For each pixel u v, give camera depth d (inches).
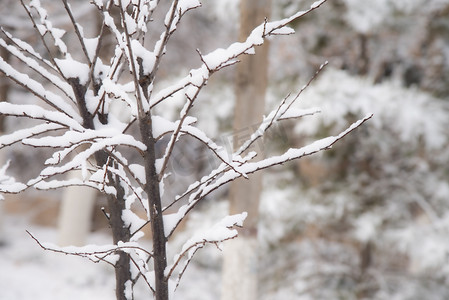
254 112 269.1
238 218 114.1
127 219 127.6
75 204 510.6
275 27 101.9
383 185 433.4
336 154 426.9
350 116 381.7
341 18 409.7
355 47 438.0
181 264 513.7
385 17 384.8
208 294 492.7
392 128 401.4
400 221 420.2
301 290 424.5
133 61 101.5
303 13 103.8
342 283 435.5
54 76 122.4
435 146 384.2
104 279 475.8
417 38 423.8
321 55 446.6
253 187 280.2
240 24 264.4
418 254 389.1
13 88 583.5
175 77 443.8
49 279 456.1
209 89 443.2
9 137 106.7
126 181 117.1
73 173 513.7
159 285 117.9
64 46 125.3
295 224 425.7
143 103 106.7
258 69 268.7
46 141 100.0
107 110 124.8
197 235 112.4
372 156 439.2
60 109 118.3
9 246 530.6
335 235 445.1
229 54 99.3
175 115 426.9
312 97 367.2
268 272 444.8
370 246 432.8
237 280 284.8
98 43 117.8
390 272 443.2
